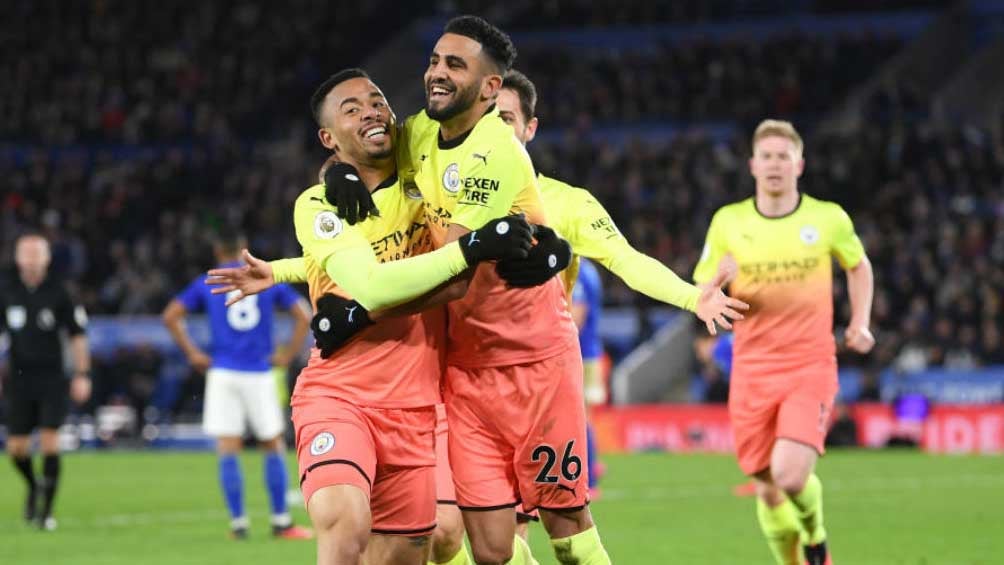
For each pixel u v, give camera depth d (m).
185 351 35.12
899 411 61.91
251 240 87.19
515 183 17.28
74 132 106.19
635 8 109.81
